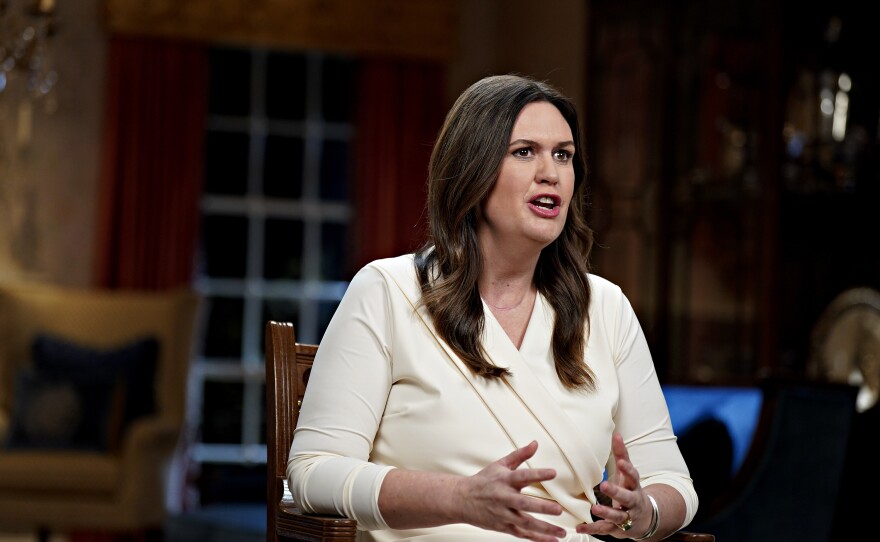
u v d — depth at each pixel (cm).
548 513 580
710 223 1830
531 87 696
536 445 602
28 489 2048
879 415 1599
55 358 2256
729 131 1812
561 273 724
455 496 603
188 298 2342
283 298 2766
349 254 2777
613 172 2034
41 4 1759
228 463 2708
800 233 1788
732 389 1330
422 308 687
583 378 700
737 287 1777
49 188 2583
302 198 2789
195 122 2645
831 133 1791
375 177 2733
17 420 2128
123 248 2588
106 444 2131
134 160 2598
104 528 2075
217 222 2734
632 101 2002
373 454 687
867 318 1769
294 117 2789
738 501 1166
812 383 1190
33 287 2394
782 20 1744
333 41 2723
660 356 1877
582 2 2430
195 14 2638
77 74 2602
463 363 676
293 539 697
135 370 2262
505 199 682
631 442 725
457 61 2814
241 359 2734
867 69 1816
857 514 1584
